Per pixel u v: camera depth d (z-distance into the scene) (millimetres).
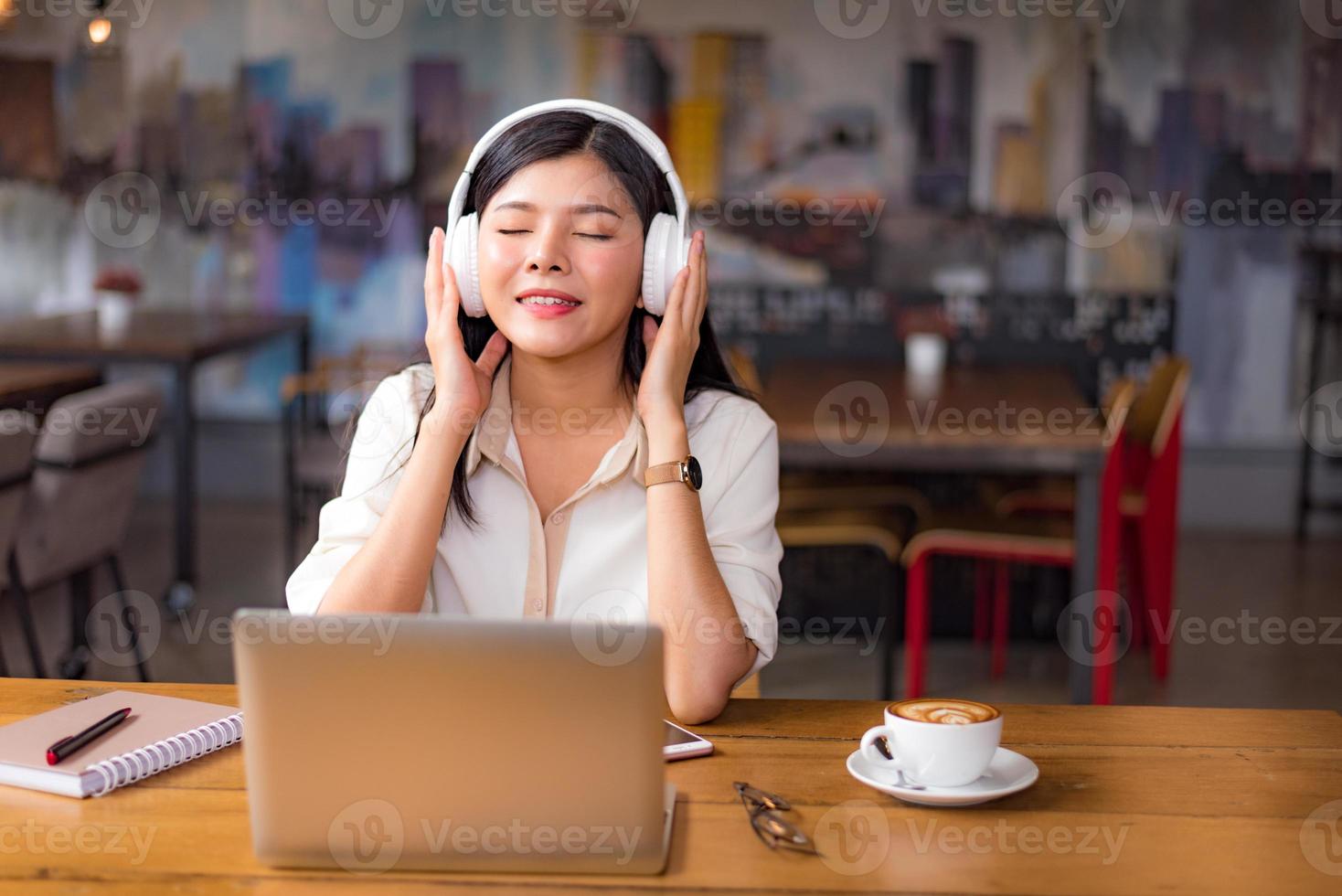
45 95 5574
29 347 4246
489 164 1394
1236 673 3762
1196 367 5457
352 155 5551
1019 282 5422
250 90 5539
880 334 5445
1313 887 966
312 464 4262
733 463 1503
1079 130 5367
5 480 2711
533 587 1459
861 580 4098
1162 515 3676
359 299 5621
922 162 5398
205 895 944
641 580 1473
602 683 947
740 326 5473
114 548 3223
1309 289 5402
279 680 954
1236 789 1146
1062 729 1301
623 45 5422
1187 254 5391
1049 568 4086
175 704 1302
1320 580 4824
